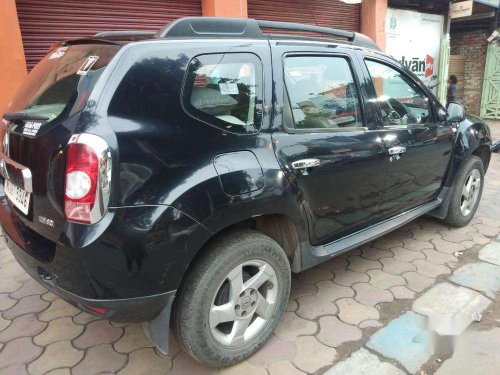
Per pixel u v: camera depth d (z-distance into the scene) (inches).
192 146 80.0
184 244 77.1
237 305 89.3
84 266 71.2
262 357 95.1
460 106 148.1
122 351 98.0
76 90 76.7
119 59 75.5
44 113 81.5
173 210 75.2
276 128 95.1
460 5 422.6
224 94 87.3
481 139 163.5
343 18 347.9
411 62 418.0
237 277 88.0
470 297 118.3
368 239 120.2
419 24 413.4
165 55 80.1
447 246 151.6
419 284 125.6
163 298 77.4
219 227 82.0
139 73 76.2
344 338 101.3
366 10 354.6
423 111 142.2
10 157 89.0
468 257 143.0
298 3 307.4
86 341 101.8
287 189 93.9
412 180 135.1
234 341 90.0
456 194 158.9
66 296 76.6
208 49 86.2
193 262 84.0
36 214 80.0
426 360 93.7
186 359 95.3
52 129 75.6
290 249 104.0
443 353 95.9
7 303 118.3
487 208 192.7
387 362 93.1
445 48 446.6
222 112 86.5
